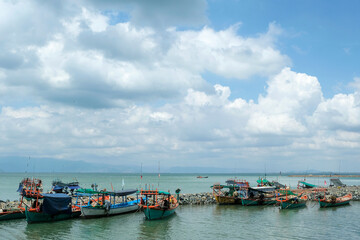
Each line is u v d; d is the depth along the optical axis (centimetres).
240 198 6925
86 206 4809
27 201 6309
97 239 3744
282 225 4672
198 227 4484
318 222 4931
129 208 5522
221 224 4722
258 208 6481
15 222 4541
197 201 7156
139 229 4300
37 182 7856
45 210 4422
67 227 4319
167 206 5184
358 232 4206
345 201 7106
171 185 15412
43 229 4172
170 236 3934
